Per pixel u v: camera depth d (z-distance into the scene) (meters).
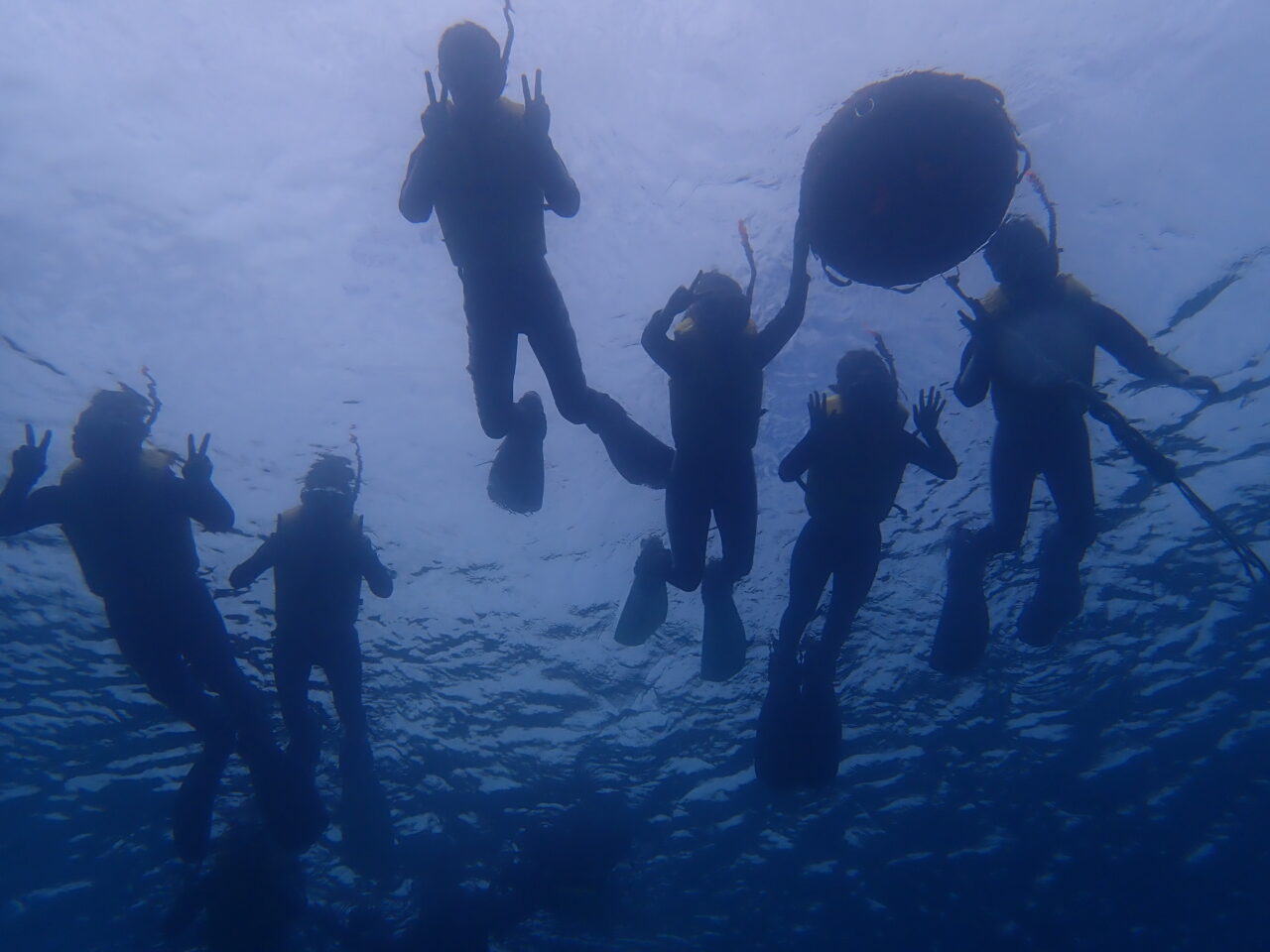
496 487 4.83
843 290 7.37
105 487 4.67
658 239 7.77
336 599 5.29
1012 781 6.14
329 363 7.48
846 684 6.45
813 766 5.35
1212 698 6.22
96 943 5.64
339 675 5.43
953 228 3.60
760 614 6.61
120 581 4.82
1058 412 4.75
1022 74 8.20
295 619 5.21
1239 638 6.34
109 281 7.59
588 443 7.27
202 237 7.91
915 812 6.09
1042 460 4.88
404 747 6.34
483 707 6.50
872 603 6.63
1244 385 6.75
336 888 5.85
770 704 5.40
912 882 5.87
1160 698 6.27
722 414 4.32
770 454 6.92
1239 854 5.75
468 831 6.10
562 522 6.99
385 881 5.90
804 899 5.87
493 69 3.56
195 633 5.07
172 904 5.77
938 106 3.38
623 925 5.85
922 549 6.67
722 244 7.68
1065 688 6.36
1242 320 6.88
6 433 6.96
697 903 5.91
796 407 7.01
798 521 6.82
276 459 7.09
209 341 7.47
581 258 7.75
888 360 4.60
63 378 7.19
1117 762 6.12
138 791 6.11
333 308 7.71
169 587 4.93
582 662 6.63
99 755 6.22
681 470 4.48
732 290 4.19
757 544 6.79
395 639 6.66
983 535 5.38
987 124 3.43
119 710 6.36
